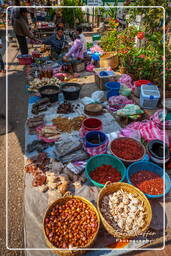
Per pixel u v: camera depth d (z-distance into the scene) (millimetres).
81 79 5508
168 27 5781
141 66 5035
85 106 3918
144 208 2072
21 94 4926
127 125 3529
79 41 5617
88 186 2508
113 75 4793
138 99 4469
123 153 2777
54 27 9031
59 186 2447
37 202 2328
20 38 6523
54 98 4168
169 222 2189
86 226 1967
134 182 2477
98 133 3016
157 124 3426
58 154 2857
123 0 9156
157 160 2672
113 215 2041
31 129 3410
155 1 5305
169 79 4562
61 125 3480
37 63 6242
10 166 3018
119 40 6168
